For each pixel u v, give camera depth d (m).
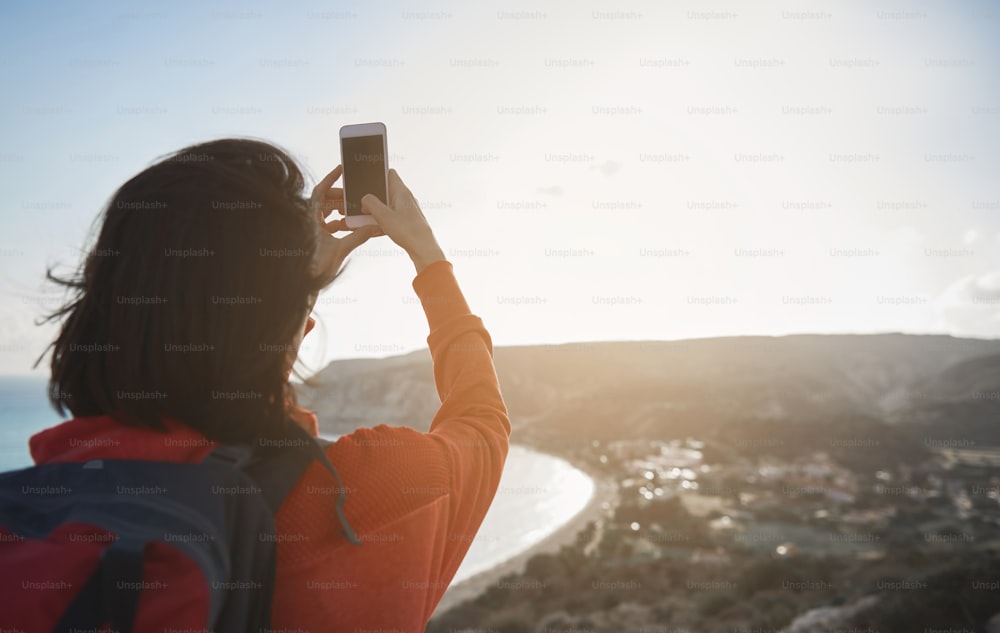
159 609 0.57
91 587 0.56
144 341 0.65
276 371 0.69
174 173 0.69
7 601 0.55
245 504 0.64
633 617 26.86
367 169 1.00
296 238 0.72
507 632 28.12
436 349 0.96
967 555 29.67
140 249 0.66
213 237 0.67
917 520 67.69
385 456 0.74
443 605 39.75
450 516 0.78
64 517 0.59
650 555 51.06
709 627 22.52
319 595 0.67
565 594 36.34
